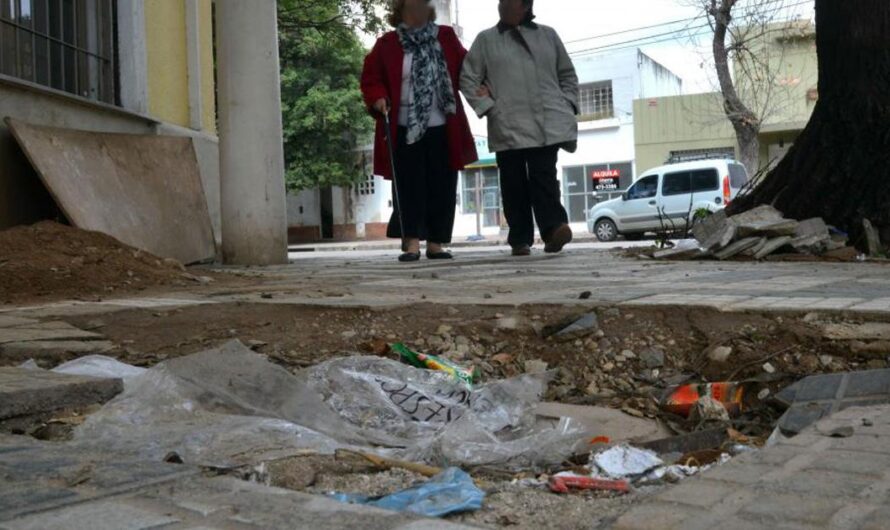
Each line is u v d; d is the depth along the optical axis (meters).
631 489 1.91
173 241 7.88
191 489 1.69
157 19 9.18
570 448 2.35
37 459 1.93
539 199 8.10
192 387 2.67
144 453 2.07
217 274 6.67
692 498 1.59
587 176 32.81
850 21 7.43
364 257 10.73
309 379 2.95
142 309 4.39
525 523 1.64
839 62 7.55
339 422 2.62
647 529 1.47
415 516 1.53
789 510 1.51
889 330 3.21
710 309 3.63
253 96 8.07
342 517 1.52
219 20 8.08
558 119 7.87
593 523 1.62
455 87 7.82
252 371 2.79
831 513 1.49
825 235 7.12
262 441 2.20
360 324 3.89
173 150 8.51
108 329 3.97
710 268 6.25
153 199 7.84
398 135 7.73
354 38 23.61
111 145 7.65
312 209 36.91
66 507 1.59
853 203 7.45
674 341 3.46
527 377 3.11
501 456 2.28
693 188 22.91
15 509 1.57
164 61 9.33
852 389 2.68
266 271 7.14
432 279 5.84
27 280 5.39
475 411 2.83
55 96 7.41
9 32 6.98
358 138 34.38
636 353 3.41
